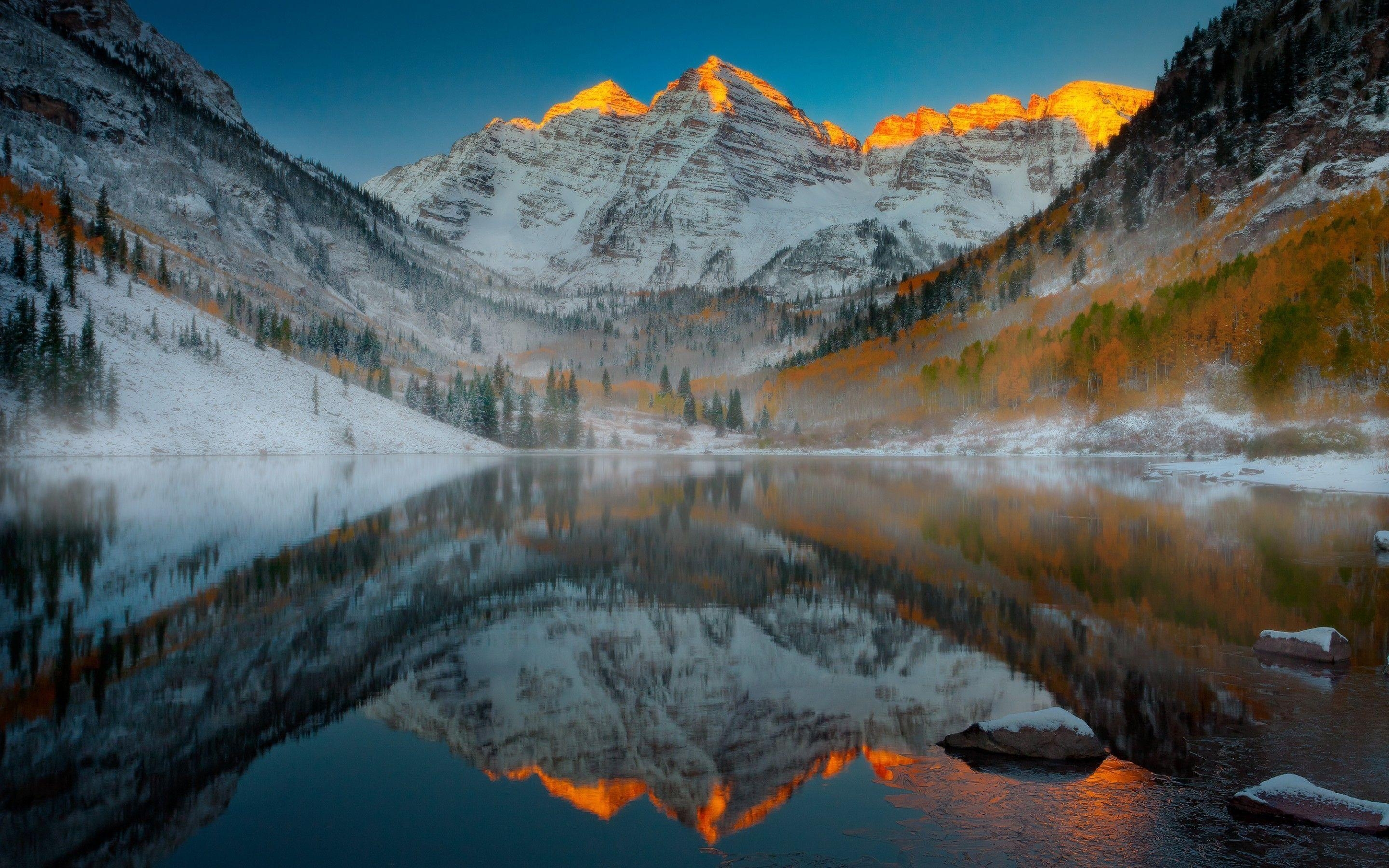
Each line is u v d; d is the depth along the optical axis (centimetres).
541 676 1434
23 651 1553
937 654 1581
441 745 1112
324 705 1276
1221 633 1738
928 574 2475
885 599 2116
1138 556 2806
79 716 1212
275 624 1789
